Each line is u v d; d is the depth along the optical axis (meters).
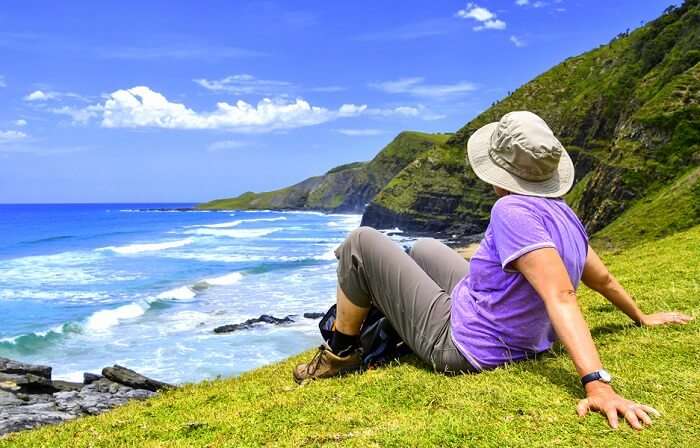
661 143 51.19
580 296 6.01
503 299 3.03
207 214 168.50
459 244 75.56
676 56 71.75
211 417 3.37
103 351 19.03
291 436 2.79
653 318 3.86
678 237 11.80
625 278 6.73
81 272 39.72
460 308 3.26
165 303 27.72
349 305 3.54
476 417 2.67
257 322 22.81
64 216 147.75
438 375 3.32
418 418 2.78
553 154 2.86
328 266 42.91
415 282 3.39
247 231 87.00
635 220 42.31
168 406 4.02
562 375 3.02
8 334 21.50
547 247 2.65
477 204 92.25
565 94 102.31
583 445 2.30
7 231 85.38
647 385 2.84
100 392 12.43
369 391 3.30
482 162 3.05
